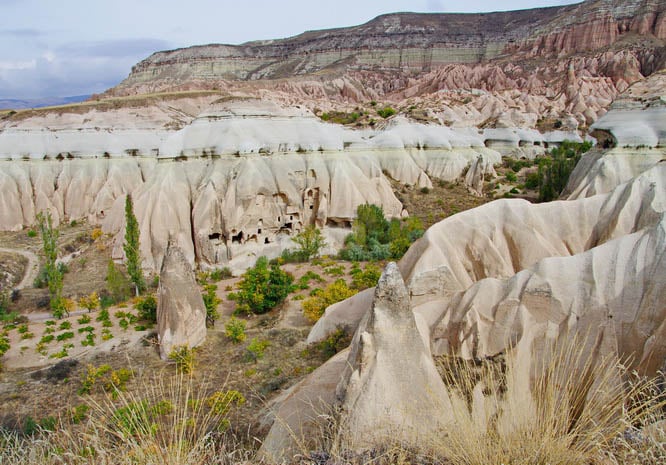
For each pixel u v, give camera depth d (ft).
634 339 42.22
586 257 47.57
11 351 85.46
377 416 34.81
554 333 45.09
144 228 128.88
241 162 135.03
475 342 47.85
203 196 130.82
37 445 24.91
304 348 77.82
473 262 66.39
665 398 23.20
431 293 61.87
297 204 142.10
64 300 105.50
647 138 125.39
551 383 21.45
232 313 99.19
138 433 22.27
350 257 130.93
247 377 70.33
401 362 38.47
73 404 65.51
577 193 129.08
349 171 155.33
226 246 129.59
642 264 44.45
